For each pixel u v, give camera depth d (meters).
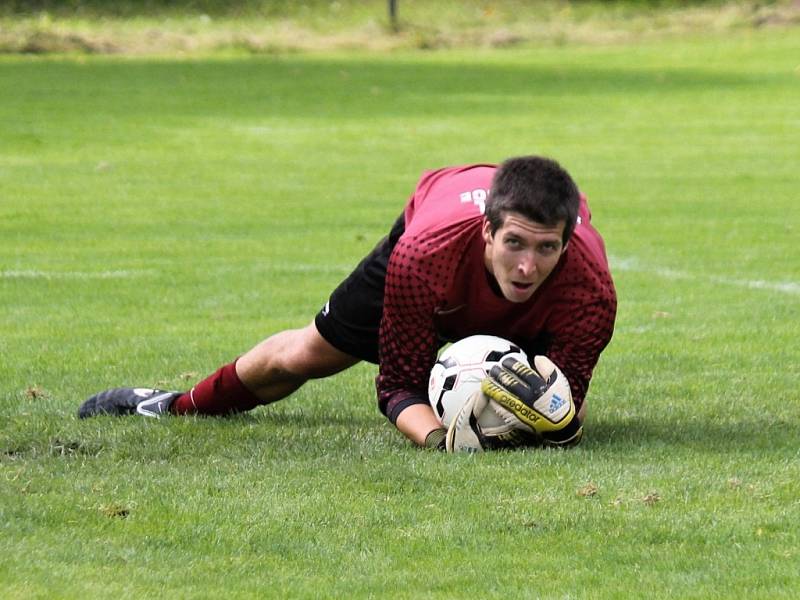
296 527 15.05
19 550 13.98
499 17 133.12
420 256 17.62
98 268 36.66
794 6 138.00
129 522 15.13
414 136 69.00
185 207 47.94
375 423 21.00
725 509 15.73
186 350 27.03
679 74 99.81
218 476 17.25
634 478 17.00
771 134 70.44
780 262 38.06
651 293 33.66
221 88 88.44
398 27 123.81
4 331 28.80
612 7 138.75
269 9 129.75
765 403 22.28
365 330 19.30
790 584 13.35
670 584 13.34
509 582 13.40
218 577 13.44
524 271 16.56
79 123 71.62
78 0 125.19
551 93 88.69
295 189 52.38
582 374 18.45
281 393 20.89
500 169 16.84
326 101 83.31
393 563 13.94
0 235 41.88
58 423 20.62
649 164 59.91
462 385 18.47
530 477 17.05
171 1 128.62
